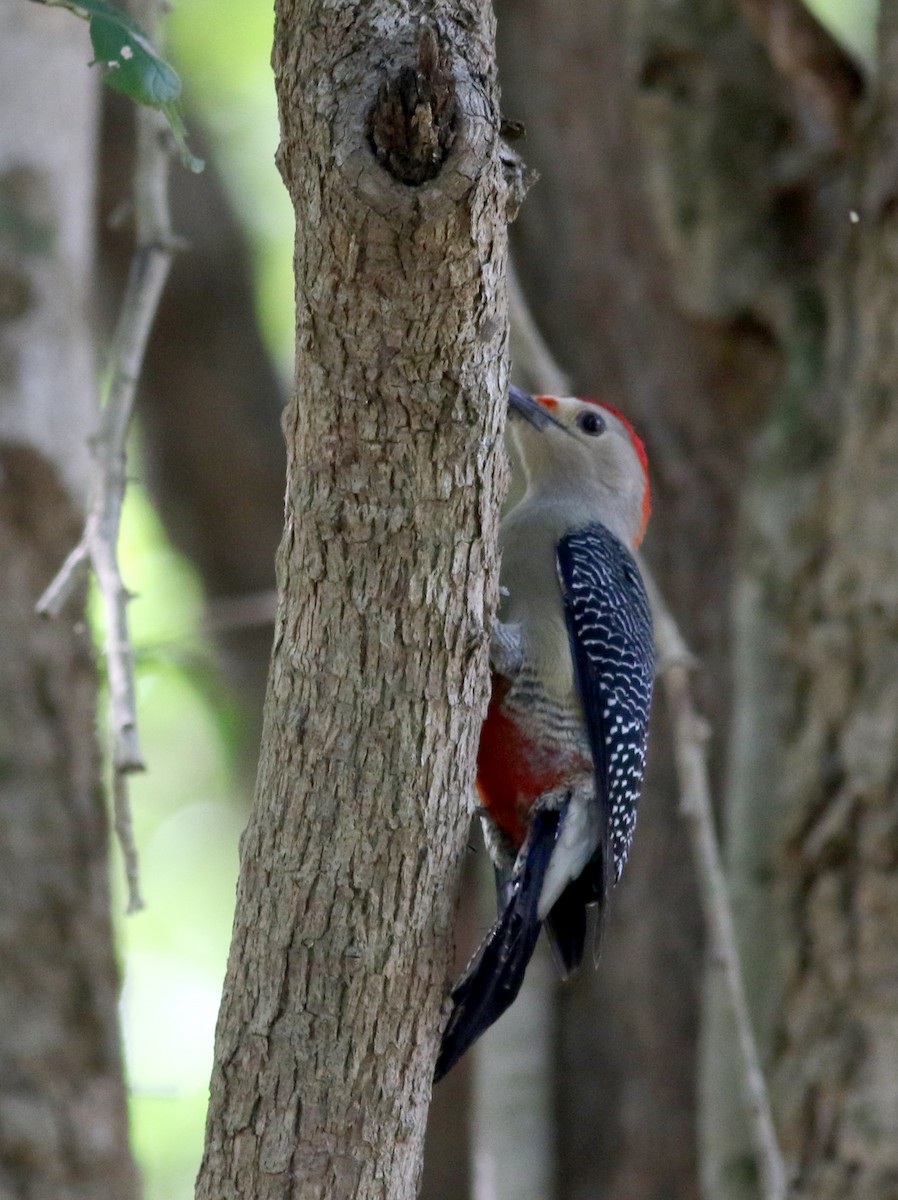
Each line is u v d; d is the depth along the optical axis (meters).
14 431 11.91
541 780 9.64
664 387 14.69
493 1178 13.93
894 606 11.12
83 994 11.34
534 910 9.13
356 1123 7.06
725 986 9.72
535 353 11.82
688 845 14.16
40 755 11.55
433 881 7.05
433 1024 7.18
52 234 12.41
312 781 6.90
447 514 6.61
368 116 5.76
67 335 12.32
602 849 9.65
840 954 10.98
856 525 11.37
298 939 6.97
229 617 17.47
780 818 11.42
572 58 15.35
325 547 6.65
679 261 14.35
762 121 14.17
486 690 7.14
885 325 11.42
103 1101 11.23
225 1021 7.12
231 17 19.91
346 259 6.00
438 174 5.79
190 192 18.03
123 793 7.87
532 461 11.59
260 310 18.80
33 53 12.55
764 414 14.32
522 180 6.16
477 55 5.91
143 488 18.22
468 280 6.06
